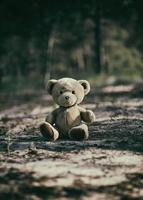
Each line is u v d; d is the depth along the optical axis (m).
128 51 64.50
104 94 33.03
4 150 10.17
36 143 10.76
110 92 35.59
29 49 58.31
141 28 57.12
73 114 11.20
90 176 7.86
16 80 51.06
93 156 9.30
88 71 57.75
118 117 15.80
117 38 64.62
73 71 57.94
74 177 7.78
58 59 60.47
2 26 51.50
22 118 18.89
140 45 59.94
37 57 57.91
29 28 52.16
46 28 52.66
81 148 10.08
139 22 55.16
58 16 52.94
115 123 13.80
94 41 58.69
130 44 61.12
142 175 7.96
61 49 61.41
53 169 8.26
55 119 11.34
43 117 18.58
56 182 7.53
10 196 6.93
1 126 15.76
